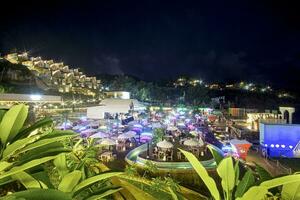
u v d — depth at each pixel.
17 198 1.14
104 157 25.94
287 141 35.81
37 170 1.62
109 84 149.00
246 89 187.88
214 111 94.62
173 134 41.84
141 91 134.38
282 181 1.31
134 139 36.19
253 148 39.53
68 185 1.54
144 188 4.52
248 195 1.32
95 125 43.59
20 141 1.44
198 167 1.49
